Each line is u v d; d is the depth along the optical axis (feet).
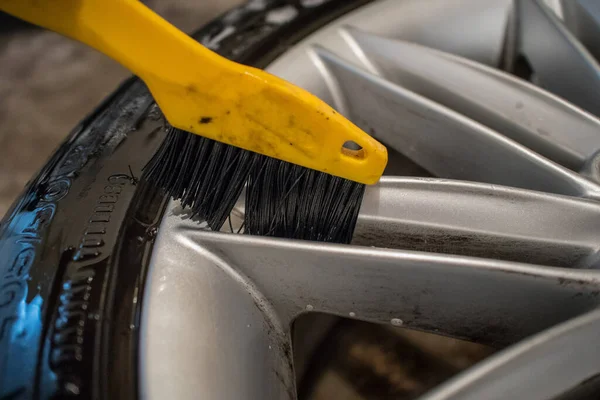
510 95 1.31
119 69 2.52
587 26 1.41
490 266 1.01
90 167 1.19
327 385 1.25
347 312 1.15
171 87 1.00
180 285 1.05
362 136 1.04
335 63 1.36
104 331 1.01
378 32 1.46
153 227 1.12
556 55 1.38
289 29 1.44
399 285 1.07
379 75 1.39
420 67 1.37
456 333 1.13
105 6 0.93
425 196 1.14
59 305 1.03
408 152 1.35
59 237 1.10
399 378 1.25
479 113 1.34
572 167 1.25
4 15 2.71
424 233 1.15
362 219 1.16
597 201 1.12
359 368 1.27
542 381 0.98
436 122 1.26
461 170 1.29
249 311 1.09
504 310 1.07
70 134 1.28
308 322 1.30
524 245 1.13
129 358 0.99
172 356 0.99
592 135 1.24
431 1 1.49
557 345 0.97
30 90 2.46
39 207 1.15
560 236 1.12
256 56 1.38
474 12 1.48
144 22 0.95
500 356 0.95
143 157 1.20
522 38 1.47
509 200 1.13
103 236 1.10
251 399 1.01
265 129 1.04
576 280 1.01
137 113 1.28
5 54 2.60
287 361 1.12
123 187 1.16
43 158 2.19
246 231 1.18
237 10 1.51
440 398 0.91
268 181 1.13
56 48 2.63
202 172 1.12
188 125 1.04
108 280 1.05
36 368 0.98
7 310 1.03
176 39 0.96
